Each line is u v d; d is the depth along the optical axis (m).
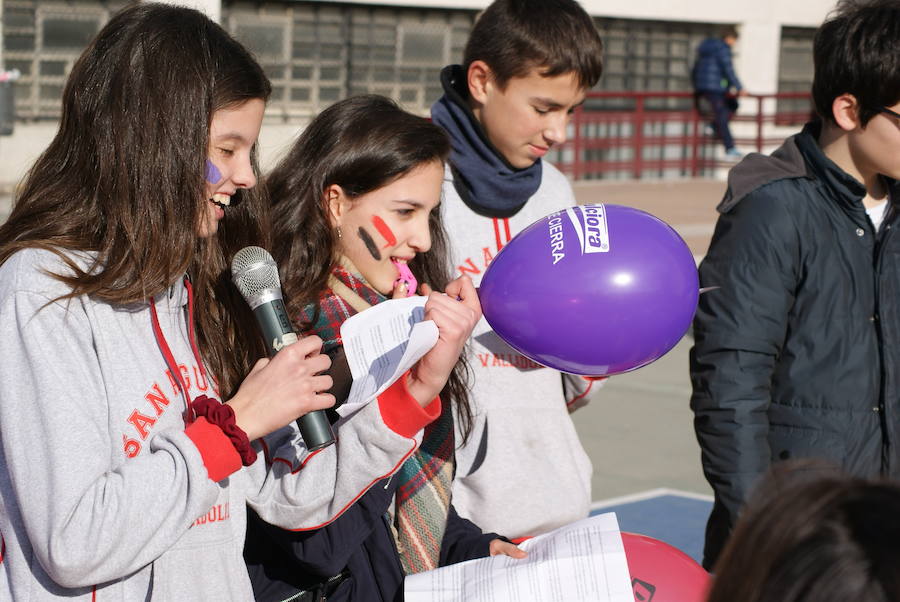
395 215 2.51
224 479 2.01
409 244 2.53
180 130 1.88
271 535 2.28
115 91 1.88
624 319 2.26
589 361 2.33
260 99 2.01
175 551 1.91
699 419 2.88
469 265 3.05
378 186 2.48
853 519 1.00
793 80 22.44
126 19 1.94
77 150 1.92
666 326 2.30
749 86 21.39
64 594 1.83
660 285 2.27
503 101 2.97
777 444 2.88
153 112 1.88
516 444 2.96
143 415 1.88
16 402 1.77
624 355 2.31
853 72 2.78
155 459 1.81
